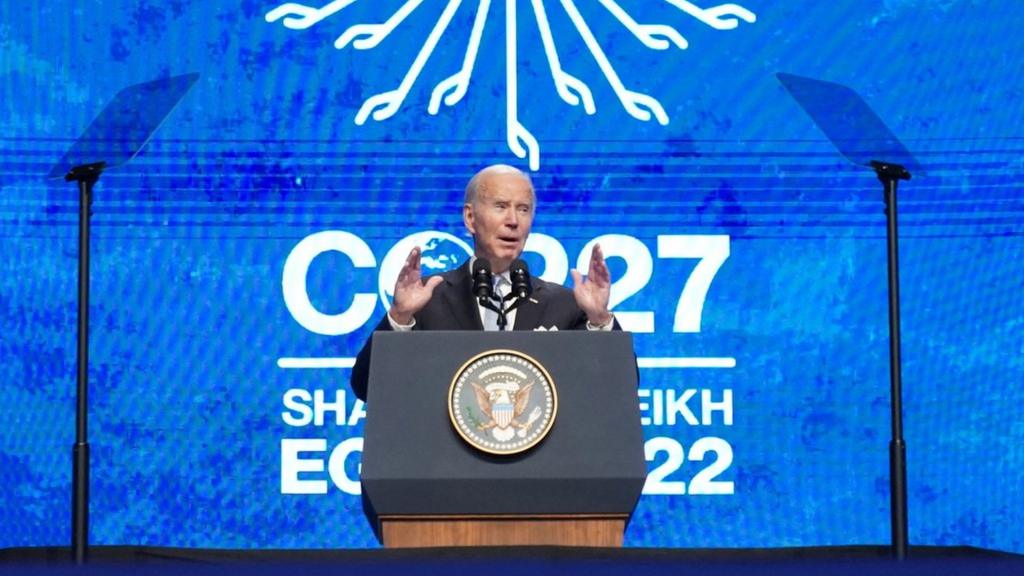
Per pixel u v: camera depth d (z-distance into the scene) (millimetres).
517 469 6508
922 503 14219
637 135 14461
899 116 14500
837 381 14312
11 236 14164
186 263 14242
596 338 6801
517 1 14570
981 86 14523
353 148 14445
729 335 14336
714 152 14461
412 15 14555
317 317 14258
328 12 14523
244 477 14070
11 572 4516
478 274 8016
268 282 14281
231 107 14422
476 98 14500
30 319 14125
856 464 14234
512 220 8891
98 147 14312
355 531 14094
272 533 14047
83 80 14352
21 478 13984
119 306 14172
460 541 6590
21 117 14266
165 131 14359
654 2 14594
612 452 6578
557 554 6293
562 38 14570
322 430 14164
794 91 14523
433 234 14406
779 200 14445
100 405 14055
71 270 14195
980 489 14234
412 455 6516
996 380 14312
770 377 14312
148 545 13977
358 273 14352
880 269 14398
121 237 14242
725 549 14023
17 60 14305
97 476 14000
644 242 14398
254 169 14375
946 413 14305
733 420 14281
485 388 6582
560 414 6637
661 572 4434
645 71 14531
